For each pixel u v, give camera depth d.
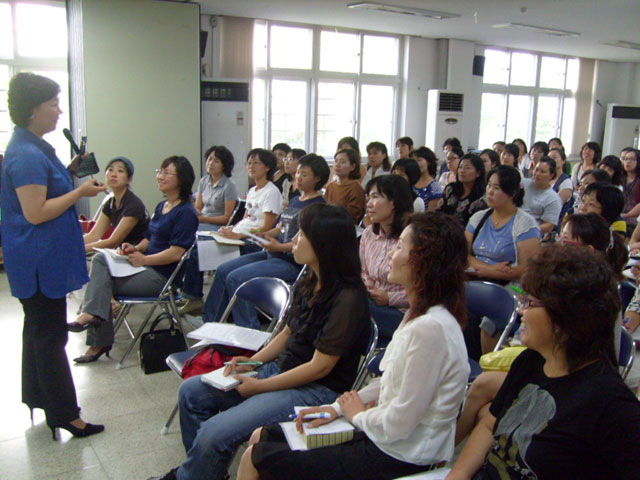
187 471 1.73
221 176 4.55
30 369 2.27
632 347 1.95
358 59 8.36
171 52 5.94
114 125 5.82
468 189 3.80
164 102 5.99
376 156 5.32
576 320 1.08
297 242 1.85
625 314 2.45
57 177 2.10
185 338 3.11
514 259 2.75
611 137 10.94
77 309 3.95
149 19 5.78
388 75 8.65
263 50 7.68
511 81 10.08
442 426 1.38
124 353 3.21
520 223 2.76
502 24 7.34
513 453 1.17
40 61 6.23
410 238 1.44
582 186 4.14
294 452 1.49
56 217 2.08
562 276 1.10
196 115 6.18
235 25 7.15
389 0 6.10
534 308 1.15
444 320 1.37
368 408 1.60
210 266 3.53
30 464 2.15
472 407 1.63
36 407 2.32
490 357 1.71
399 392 1.38
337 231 1.78
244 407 1.74
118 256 3.02
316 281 1.92
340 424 1.55
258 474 1.55
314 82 8.12
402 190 2.53
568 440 1.08
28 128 2.05
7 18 6.01
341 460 1.44
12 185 2.03
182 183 3.16
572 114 10.98
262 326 3.64
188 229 3.13
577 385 1.11
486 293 2.31
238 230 3.86
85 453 2.23
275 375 1.91
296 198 3.42
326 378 1.84
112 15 5.61
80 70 5.71
